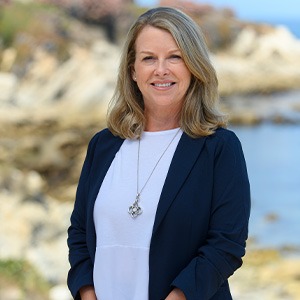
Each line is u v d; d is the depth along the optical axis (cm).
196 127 379
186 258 368
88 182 404
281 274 1490
